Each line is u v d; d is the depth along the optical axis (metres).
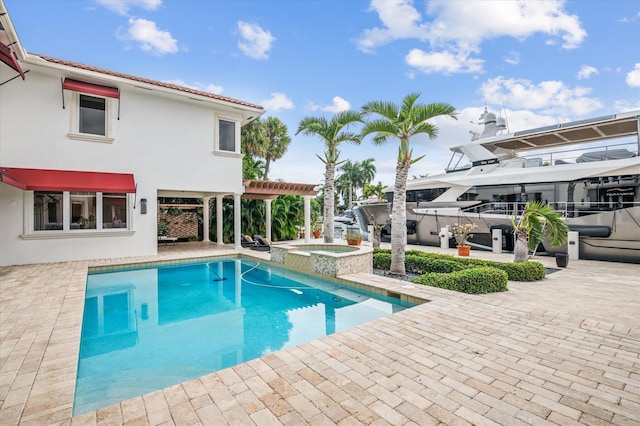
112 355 6.28
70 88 13.95
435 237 24.05
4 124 13.23
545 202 19.69
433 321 6.79
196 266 15.28
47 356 5.09
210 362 6.00
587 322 6.75
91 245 14.98
